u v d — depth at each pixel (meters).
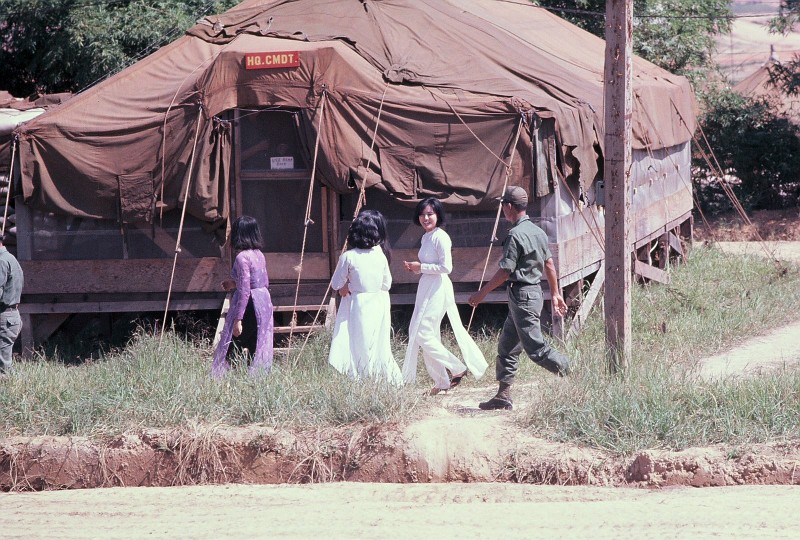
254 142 28.42
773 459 16.84
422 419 19.33
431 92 27.48
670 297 32.12
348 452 18.56
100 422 19.78
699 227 56.31
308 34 29.00
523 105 26.70
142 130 27.97
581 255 29.77
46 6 51.28
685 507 15.21
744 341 28.00
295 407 19.64
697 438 17.70
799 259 43.91
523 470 17.78
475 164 27.05
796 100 62.34
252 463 18.78
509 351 20.64
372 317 21.70
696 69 60.22
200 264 28.53
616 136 20.94
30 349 29.45
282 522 15.52
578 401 19.05
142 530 15.44
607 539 13.80
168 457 18.98
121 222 28.36
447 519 15.26
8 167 28.70
